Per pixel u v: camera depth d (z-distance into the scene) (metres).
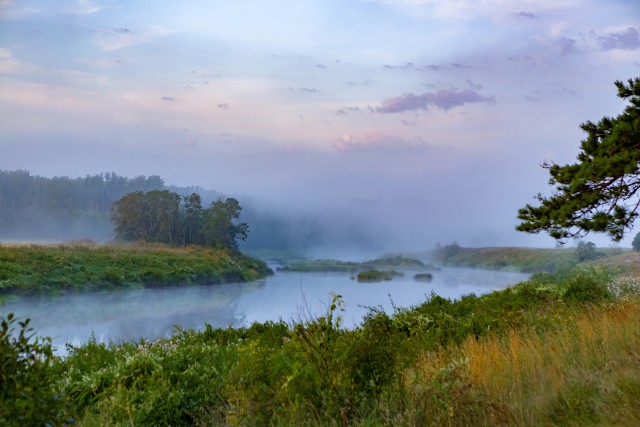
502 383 7.03
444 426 5.68
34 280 41.03
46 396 4.70
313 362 6.50
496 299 18.41
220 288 52.56
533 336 10.65
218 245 81.31
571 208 12.12
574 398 6.45
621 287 19.98
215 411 7.04
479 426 5.71
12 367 4.46
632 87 12.61
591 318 11.92
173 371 8.40
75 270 47.19
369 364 6.49
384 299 36.50
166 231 92.06
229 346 11.61
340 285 55.38
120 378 8.11
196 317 29.12
